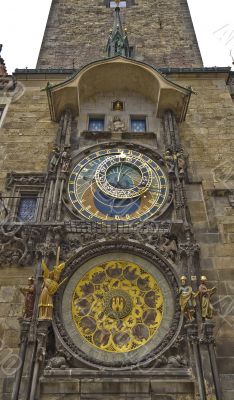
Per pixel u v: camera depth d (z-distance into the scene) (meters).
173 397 10.58
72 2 30.14
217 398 10.16
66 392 10.62
